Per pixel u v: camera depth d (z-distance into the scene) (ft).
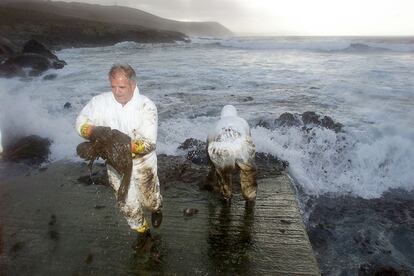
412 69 61.52
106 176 18.22
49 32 166.50
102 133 9.14
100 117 9.70
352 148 24.88
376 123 29.58
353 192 22.03
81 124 9.59
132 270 11.16
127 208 10.62
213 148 14.01
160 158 21.61
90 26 199.93
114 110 9.52
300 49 119.85
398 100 38.29
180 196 16.11
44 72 67.31
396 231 18.35
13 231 13.48
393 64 70.13
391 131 27.27
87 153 9.25
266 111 35.19
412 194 21.80
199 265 11.37
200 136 27.09
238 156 13.78
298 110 35.47
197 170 19.15
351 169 23.70
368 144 25.03
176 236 12.91
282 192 16.22
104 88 47.62
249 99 40.98
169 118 32.53
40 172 19.38
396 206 20.58
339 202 21.04
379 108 35.19
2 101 34.94
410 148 24.04
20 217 14.53
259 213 14.44
